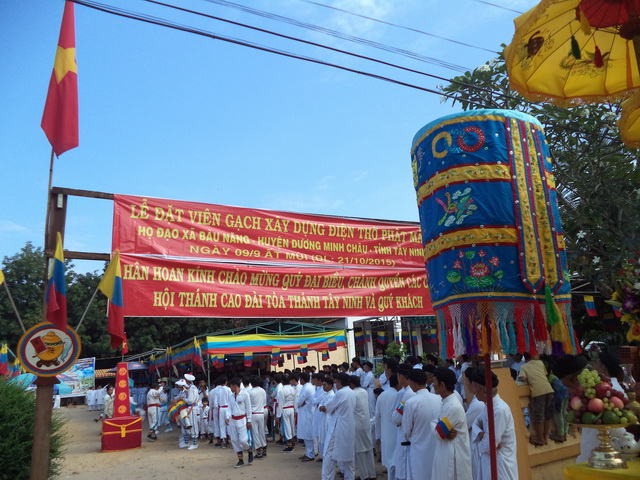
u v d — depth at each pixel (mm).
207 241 7188
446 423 4691
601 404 3242
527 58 3682
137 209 6797
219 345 14805
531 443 6277
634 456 3418
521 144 4324
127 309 6449
